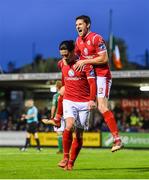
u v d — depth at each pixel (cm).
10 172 1188
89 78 1193
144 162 1655
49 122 1295
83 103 1226
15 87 4612
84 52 1213
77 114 1234
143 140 3397
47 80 3997
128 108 4475
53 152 2450
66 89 1239
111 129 1177
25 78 3969
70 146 1261
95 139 3472
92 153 2345
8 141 3759
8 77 4006
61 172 1186
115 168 1350
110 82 1207
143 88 4019
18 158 1853
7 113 4428
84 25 1205
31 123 2742
